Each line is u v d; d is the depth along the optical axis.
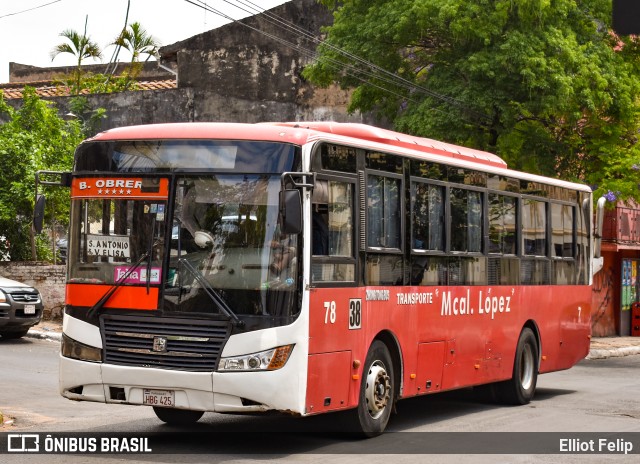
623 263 34.53
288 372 10.19
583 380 20.34
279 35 33.66
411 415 14.38
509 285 15.50
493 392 15.91
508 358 15.48
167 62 36.19
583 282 18.53
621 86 24.75
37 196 11.25
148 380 10.30
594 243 18.73
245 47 33.78
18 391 15.43
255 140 10.51
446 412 14.80
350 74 25.45
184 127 10.76
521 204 15.98
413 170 12.80
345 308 11.14
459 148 14.70
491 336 14.90
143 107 34.22
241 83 33.75
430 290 13.14
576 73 23.91
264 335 10.12
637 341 31.66
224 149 10.53
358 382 11.44
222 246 10.37
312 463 10.07
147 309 10.41
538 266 16.61
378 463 10.19
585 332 18.61
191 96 33.94
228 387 10.08
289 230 9.94
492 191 14.99
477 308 14.45
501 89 23.78
